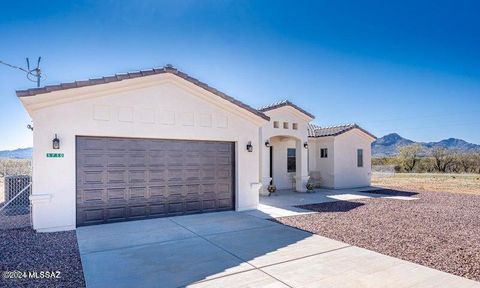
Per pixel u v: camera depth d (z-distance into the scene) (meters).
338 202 14.08
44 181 8.27
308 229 8.57
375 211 11.62
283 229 8.55
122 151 9.53
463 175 32.50
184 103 10.55
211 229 8.52
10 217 10.59
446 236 7.80
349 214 10.95
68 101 8.61
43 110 8.31
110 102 9.21
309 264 5.67
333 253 6.35
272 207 12.54
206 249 6.64
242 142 11.85
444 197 15.98
